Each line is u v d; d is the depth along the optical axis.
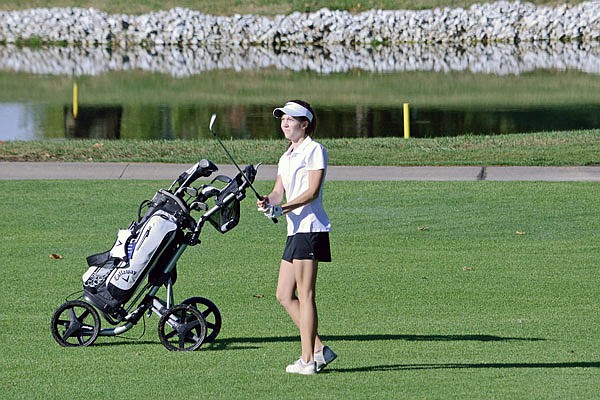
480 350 23.94
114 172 53.50
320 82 119.31
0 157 58.41
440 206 44.81
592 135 67.44
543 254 35.75
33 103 100.81
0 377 21.69
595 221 41.66
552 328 26.12
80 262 34.19
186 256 35.16
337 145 64.31
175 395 20.33
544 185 49.88
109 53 159.12
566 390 20.61
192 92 110.31
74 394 20.45
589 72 125.38
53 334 24.28
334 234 39.19
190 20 174.50
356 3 183.00
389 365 22.59
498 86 113.12
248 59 149.50
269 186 49.50
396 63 141.50
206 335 24.41
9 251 35.88
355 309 28.28
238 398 20.12
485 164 56.72
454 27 172.38
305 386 20.88
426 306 28.62
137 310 23.92
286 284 21.81
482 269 33.41
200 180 51.34
